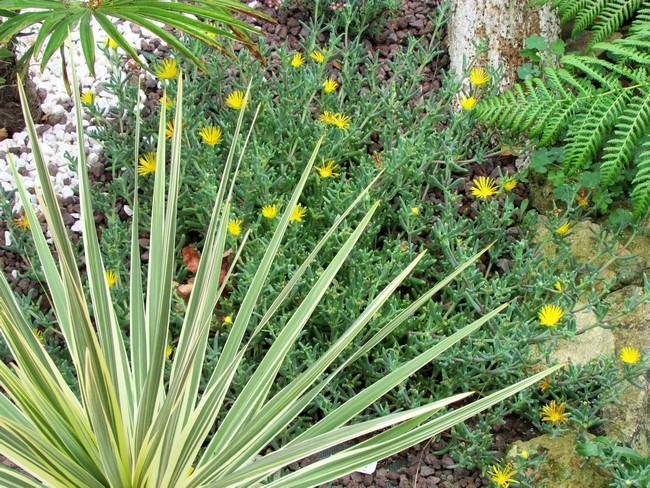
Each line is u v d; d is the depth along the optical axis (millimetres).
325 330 2602
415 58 3420
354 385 2475
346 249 1831
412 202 2725
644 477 2160
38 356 1591
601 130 2896
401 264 2596
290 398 1708
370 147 3176
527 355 2426
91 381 1286
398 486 2338
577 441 2332
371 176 2723
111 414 1420
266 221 2729
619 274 2812
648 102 2883
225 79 3232
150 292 1728
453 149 2920
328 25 3318
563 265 2744
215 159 2746
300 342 2375
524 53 3266
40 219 2836
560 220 2842
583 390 2488
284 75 3121
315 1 3410
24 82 3000
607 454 2297
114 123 3020
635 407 2447
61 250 1421
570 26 3543
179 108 1704
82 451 1547
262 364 1785
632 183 2922
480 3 3271
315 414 2451
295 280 1795
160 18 2100
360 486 2324
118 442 1474
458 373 2436
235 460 1623
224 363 1790
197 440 1604
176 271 2709
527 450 2340
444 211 2781
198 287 1670
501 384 2473
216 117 3014
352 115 3195
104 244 2598
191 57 2203
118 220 2658
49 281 1728
